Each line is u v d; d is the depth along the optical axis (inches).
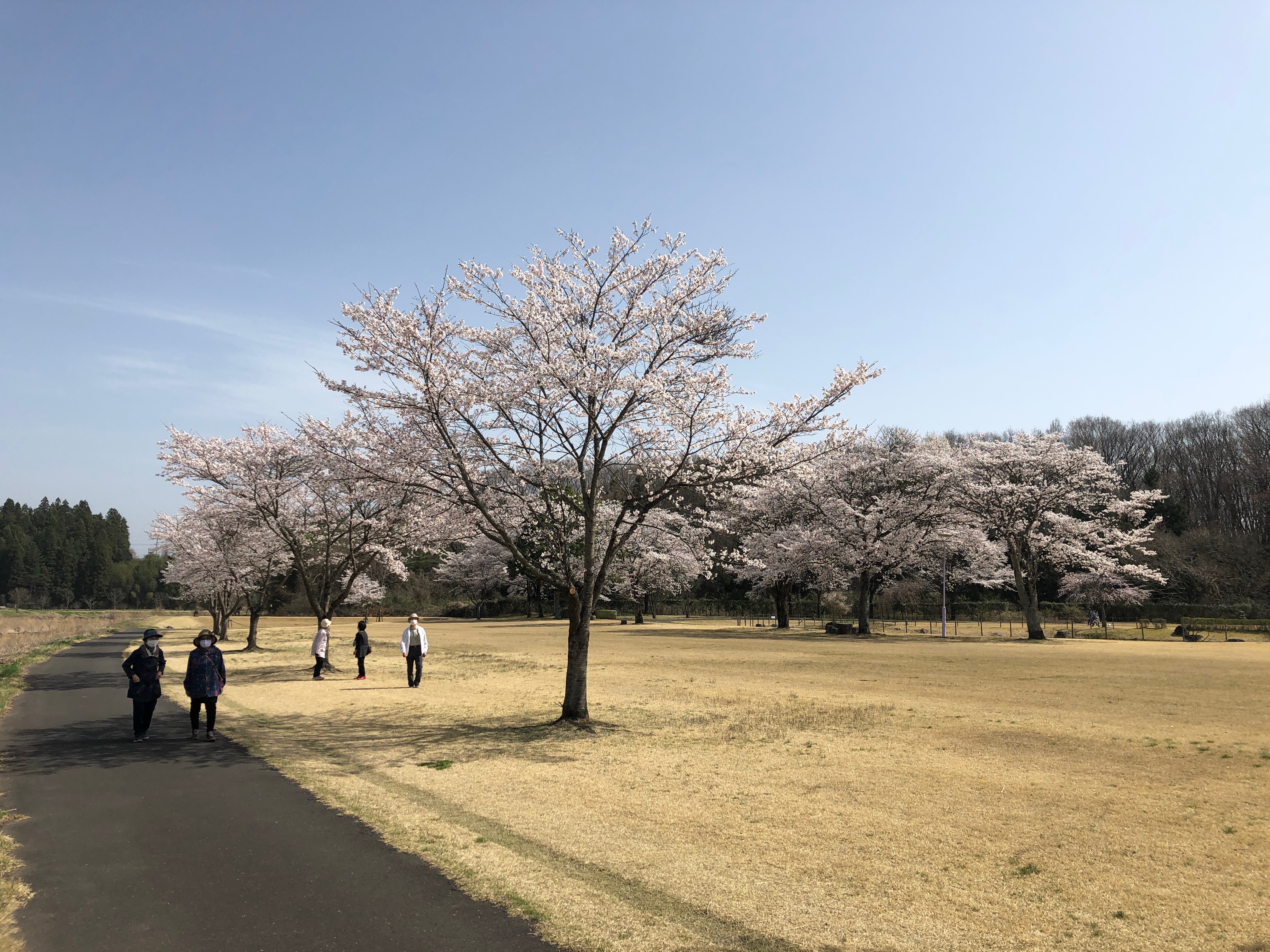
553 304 588.7
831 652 1200.8
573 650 559.8
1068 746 454.0
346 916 213.5
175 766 409.1
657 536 800.3
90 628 2070.6
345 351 546.9
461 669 969.5
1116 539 1776.6
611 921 211.9
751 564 1504.7
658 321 590.9
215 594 1557.6
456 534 814.5
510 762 417.1
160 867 253.3
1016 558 1696.6
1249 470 2422.5
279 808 325.1
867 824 303.4
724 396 593.0
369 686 792.9
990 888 238.4
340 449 629.0
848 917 216.5
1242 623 1865.2
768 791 352.8
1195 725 526.3
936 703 637.9
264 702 673.0
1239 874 250.2
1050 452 1734.7
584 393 555.2
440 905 222.2
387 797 342.6
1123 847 276.2
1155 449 2829.7
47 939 196.9
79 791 353.7
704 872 250.5
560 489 607.5
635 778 380.5
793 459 592.7
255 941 197.0
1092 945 200.4
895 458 1796.3
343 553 1150.3
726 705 627.5
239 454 1027.9
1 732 521.7
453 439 548.1
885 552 1689.2
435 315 542.6
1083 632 1840.6
